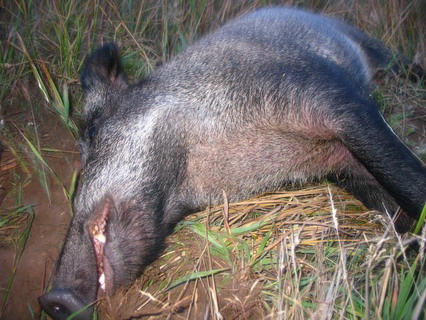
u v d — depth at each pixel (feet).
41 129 3.70
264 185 2.97
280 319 2.11
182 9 4.58
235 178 2.91
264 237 2.66
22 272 2.73
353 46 3.73
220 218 2.87
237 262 2.59
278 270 2.34
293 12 3.70
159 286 2.55
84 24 4.29
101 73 3.06
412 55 4.60
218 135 2.85
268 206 2.96
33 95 3.94
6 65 3.98
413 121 3.89
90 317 2.42
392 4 4.68
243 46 3.06
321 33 3.48
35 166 3.29
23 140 3.58
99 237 2.55
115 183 2.63
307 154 2.93
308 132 2.82
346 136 2.68
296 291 2.19
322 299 2.20
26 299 2.61
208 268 2.59
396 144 2.65
